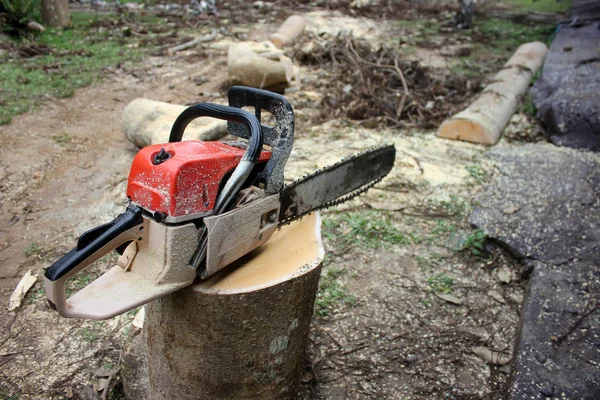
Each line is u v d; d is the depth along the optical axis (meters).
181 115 1.91
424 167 4.57
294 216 2.10
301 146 4.88
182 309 1.87
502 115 5.55
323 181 2.17
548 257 3.32
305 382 2.51
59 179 4.29
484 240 3.58
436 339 2.82
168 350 2.00
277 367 2.06
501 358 2.70
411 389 2.51
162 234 1.61
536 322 2.76
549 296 2.96
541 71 6.94
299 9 11.24
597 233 3.53
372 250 3.52
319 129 5.31
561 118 5.21
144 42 8.20
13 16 7.93
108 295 1.60
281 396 2.15
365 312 2.98
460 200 4.10
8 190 4.07
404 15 11.62
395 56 7.04
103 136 5.09
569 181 4.32
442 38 9.79
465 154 4.90
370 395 2.47
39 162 4.51
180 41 8.38
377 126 5.45
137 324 2.56
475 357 2.72
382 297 3.11
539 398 2.30
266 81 6.10
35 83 6.24
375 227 3.71
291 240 2.15
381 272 3.32
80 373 2.52
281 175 1.90
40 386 2.43
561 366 2.47
